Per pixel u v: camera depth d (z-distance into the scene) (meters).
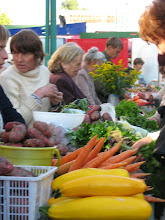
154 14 1.95
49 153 1.87
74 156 2.12
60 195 1.57
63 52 4.50
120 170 1.73
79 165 1.93
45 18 7.56
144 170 2.22
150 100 6.97
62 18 10.04
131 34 10.47
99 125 2.58
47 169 1.77
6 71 3.44
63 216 1.47
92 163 1.94
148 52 10.31
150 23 1.99
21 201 1.51
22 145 1.88
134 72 5.50
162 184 2.16
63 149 2.45
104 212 1.43
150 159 2.22
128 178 1.58
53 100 3.47
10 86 3.34
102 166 1.98
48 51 7.64
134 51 10.38
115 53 6.82
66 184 1.57
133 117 4.19
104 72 5.37
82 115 2.89
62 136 2.55
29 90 3.42
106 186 1.53
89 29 15.45
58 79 4.30
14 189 1.53
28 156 1.81
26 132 1.91
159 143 1.98
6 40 2.92
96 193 1.53
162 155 1.97
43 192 1.61
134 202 1.48
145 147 2.27
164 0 1.94
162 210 2.02
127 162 1.97
